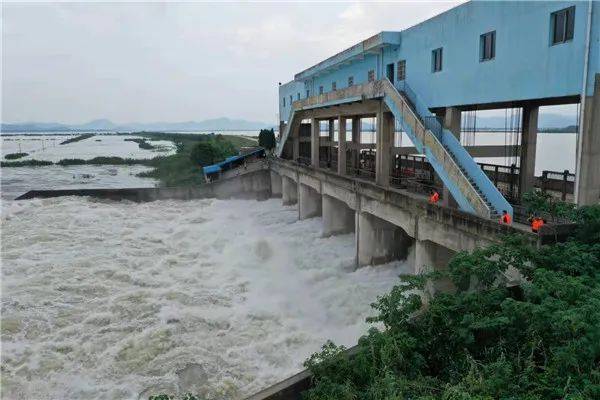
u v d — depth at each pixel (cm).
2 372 1816
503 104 2269
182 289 2655
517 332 1154
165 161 10419
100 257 3167
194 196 5156
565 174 2134
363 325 2177
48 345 2012
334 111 3772
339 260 3177
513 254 1428
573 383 945
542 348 1072
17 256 3114
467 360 1096
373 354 1153
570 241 1477
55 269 2891
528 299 1207
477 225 1839
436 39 2545
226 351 1991
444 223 2077
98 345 2019
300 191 4384
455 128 2459
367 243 2994
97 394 1706
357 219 3067
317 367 1213
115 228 3931
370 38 3131
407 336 1208
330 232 3781
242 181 5391
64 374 1820
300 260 3228
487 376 1015
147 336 2086
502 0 2011
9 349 1970
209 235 3812
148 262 3119
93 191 4800
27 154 14588
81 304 2423
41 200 4588
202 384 1758
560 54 1723
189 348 2005
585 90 1599
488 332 1209
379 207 2752
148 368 1861
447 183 2170
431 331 1259
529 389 976
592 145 1608
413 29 2792
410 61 2850
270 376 1822
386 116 2952
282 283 2794
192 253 3366
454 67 2392
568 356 971
